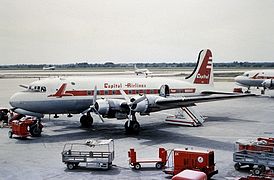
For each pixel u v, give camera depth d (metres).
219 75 154.75
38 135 28.31
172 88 35.97
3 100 56.66
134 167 19.27
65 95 29.42
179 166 17.81
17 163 20.44
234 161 19.09
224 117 40.25
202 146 24.50
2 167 19.64
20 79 115.00
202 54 38.91
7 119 35.16
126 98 28.69
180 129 31.88
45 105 28.70
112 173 18.52
